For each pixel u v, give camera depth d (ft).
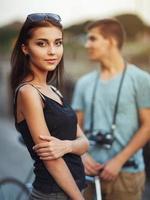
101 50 11.23
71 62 26.91
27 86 7.76
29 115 7.63
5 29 32.89
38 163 7.90
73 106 11.68
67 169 7.74
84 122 11.43
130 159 10.91
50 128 7.77
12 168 23.58
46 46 7.82
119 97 10.89
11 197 12.37
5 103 36.40
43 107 7.76
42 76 8.04
